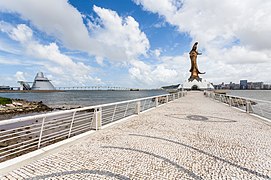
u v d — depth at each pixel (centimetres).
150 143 545
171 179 334
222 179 337
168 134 651
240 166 393
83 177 336
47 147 478
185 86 5547
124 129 726
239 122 890
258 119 974
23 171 357
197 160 421
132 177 339
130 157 436
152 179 333
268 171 371
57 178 331
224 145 532
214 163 406
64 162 403
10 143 816
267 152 478
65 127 840
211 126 792
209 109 1413
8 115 2338
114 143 543
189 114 1146
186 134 654
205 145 530
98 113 707
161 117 1028
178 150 487
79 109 591
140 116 1065
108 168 375
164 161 414
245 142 564
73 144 531
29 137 886
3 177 332
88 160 415
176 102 2097
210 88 5519
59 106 3519
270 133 677
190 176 346
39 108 3067
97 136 621
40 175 342
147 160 419
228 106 1647
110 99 5291
